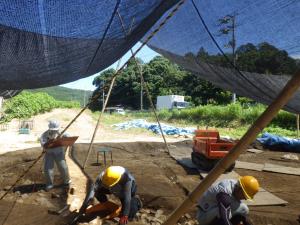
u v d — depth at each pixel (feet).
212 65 21.43
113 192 20.07
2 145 59.88
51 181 28.78
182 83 179.52
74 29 13.91
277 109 10.32
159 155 47.01
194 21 20.62
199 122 105.40
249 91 21.56
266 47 17.94
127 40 15.46
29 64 14.93
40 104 123.95
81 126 100.89
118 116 145.89
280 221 23.11
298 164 42.93
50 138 27.96
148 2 13.97
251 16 17.89
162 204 26.30
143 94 193.67
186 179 33.35
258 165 40.45
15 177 33.30
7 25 13.34
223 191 15.42
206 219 15.81
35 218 23.20
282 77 18.17
